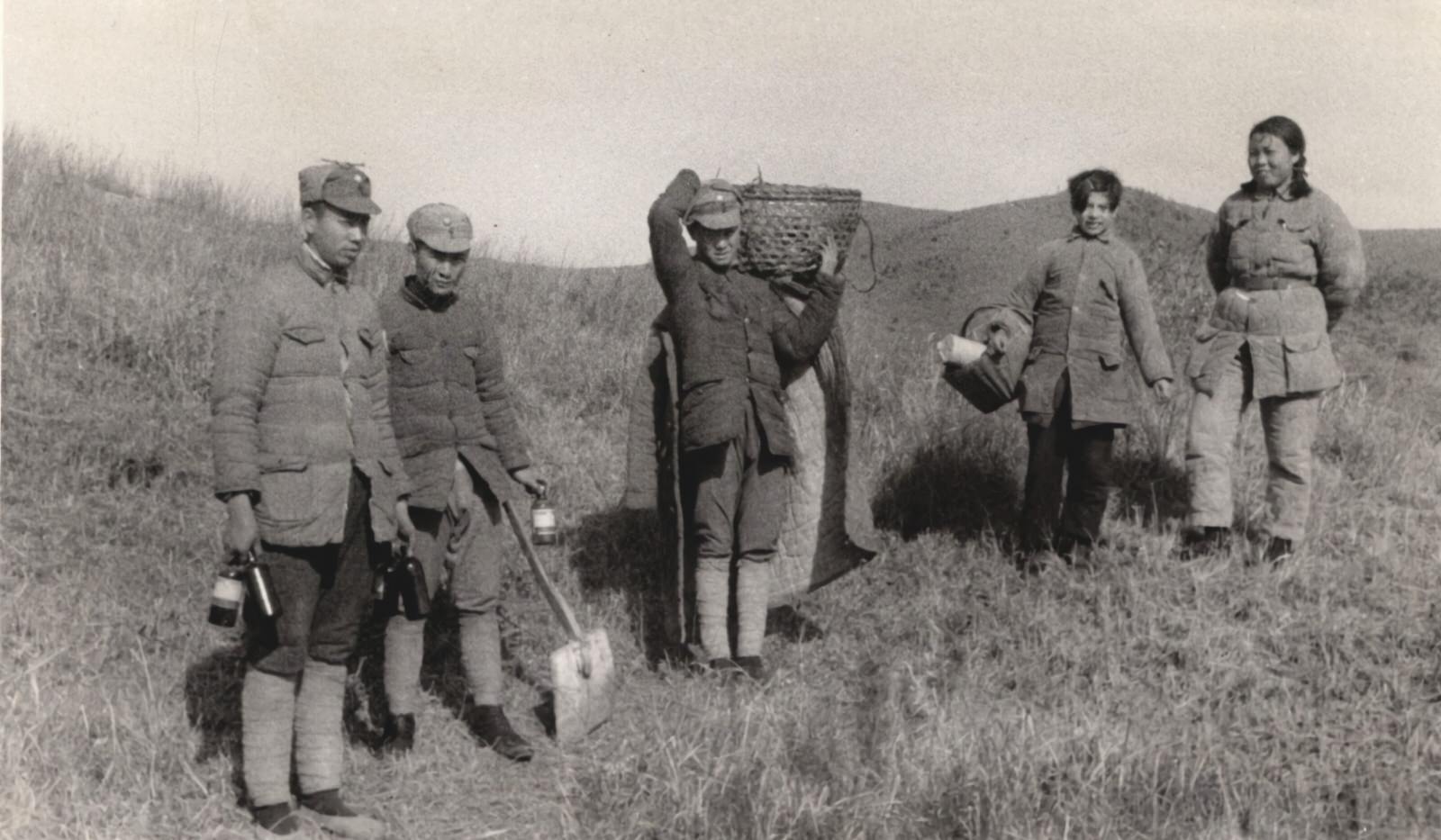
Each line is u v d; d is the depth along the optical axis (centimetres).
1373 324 973
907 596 603
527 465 504
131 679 478
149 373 691
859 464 636
